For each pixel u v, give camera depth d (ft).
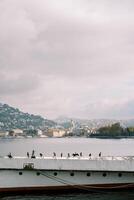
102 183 129.08
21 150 487.20
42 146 634.43
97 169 126.52
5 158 125.08
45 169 126.00
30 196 124.77
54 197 123.85
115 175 129.18
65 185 127.85
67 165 126.52
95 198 122.01
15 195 126.00
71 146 627.87
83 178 128.57
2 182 125.29
